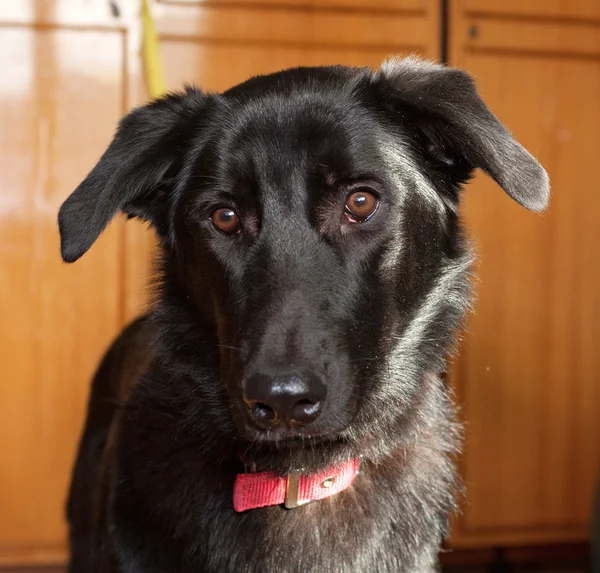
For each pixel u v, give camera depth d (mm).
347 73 590
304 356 494
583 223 1028
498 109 1012
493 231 1015
